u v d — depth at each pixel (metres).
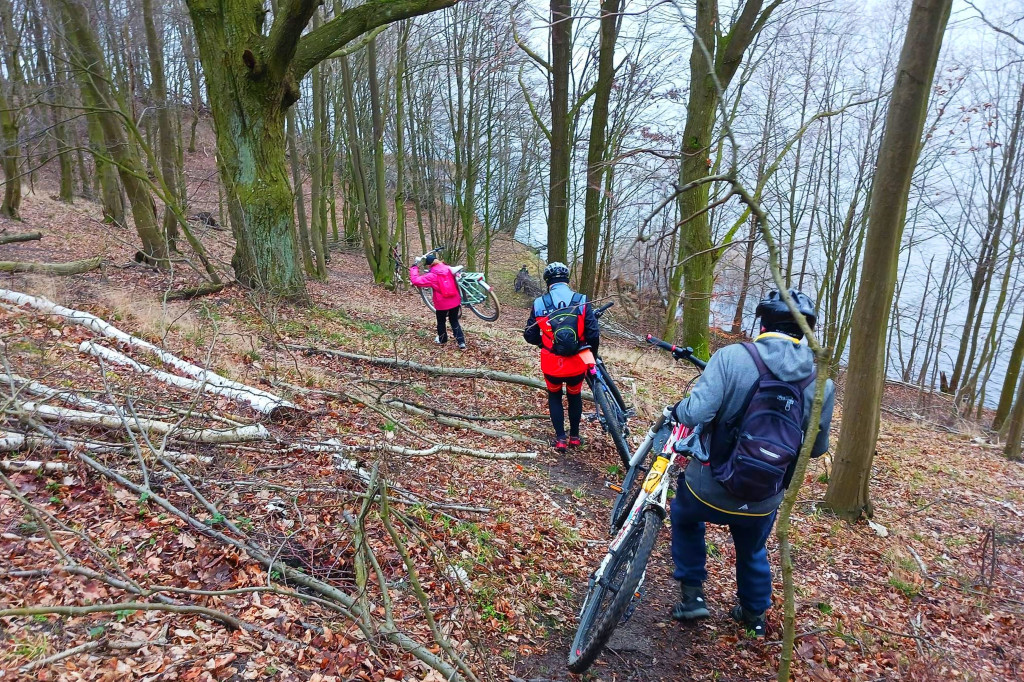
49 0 12.58
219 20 10.27
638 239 2.55
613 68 14.73
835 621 4.04
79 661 2.49
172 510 3.52
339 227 36.94
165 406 4.84
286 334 8.84
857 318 5.59
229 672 2.59
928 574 4.98
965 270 22.64
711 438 3.21
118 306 7.77
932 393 18.72
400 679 2.80
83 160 22.81
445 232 26.61
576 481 5.78
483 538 4.09
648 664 3.43
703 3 11.77
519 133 23.91
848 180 20.30
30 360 5.21
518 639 3.40
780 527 2.31
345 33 10.80
